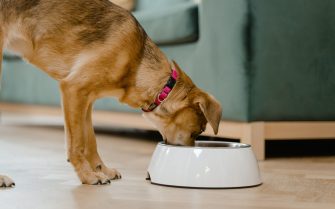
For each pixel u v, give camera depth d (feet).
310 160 5.83
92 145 4.79
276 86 5.80
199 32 6.23
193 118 4.77
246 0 5.65
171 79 4.76
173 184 4.43
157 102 4.76
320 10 5.97
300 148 6.73
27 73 9.24
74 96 4.57
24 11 4.59
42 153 6.19
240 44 5.69
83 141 4.59
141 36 4.76
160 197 4.08
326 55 6.02
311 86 5.96
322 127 6.06
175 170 4.44
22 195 4.11
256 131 5.76
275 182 4.63
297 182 4.63
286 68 5.83
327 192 4.27
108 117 7.81
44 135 8.25
